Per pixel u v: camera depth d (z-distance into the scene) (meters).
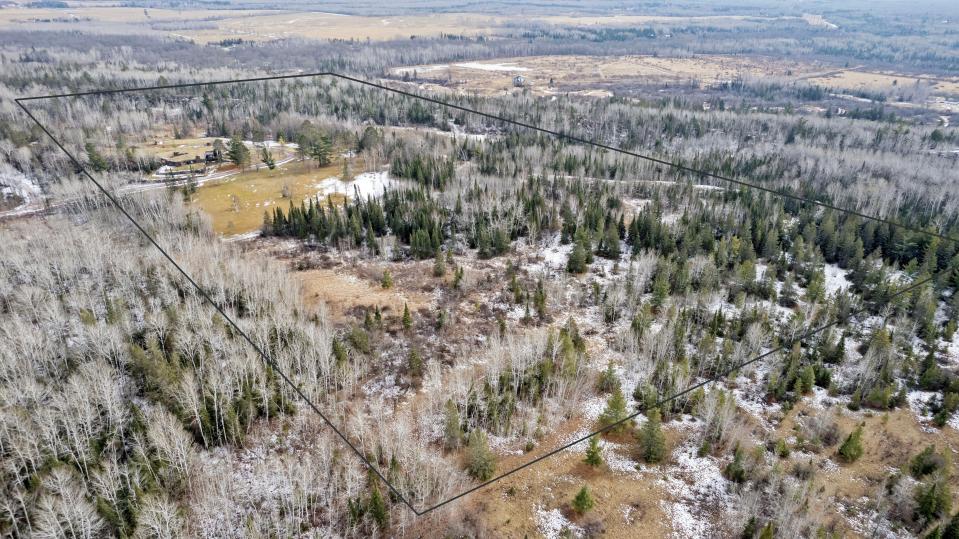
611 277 107.19
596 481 63.31
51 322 73.00
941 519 56.81
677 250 111.44
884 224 112.38
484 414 68.56
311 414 69.00
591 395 76.50
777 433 70.44
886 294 93.56
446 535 55.09
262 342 72.94
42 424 55.25
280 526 55.16
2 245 92.38
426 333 87.12
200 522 54.75
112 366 68.25
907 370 80.44
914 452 67.75
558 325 91.31
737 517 58.47
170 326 74.75
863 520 58.66
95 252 88.75
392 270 108.81
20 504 51.38
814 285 96.12
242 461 62.25
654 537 56.84
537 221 123.62
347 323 88.06
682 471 64.81
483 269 109.81
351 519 55.19
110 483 52.25
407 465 60.50
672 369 74.38
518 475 63.59
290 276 99.00
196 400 61.75
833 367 82.12
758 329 80.69
